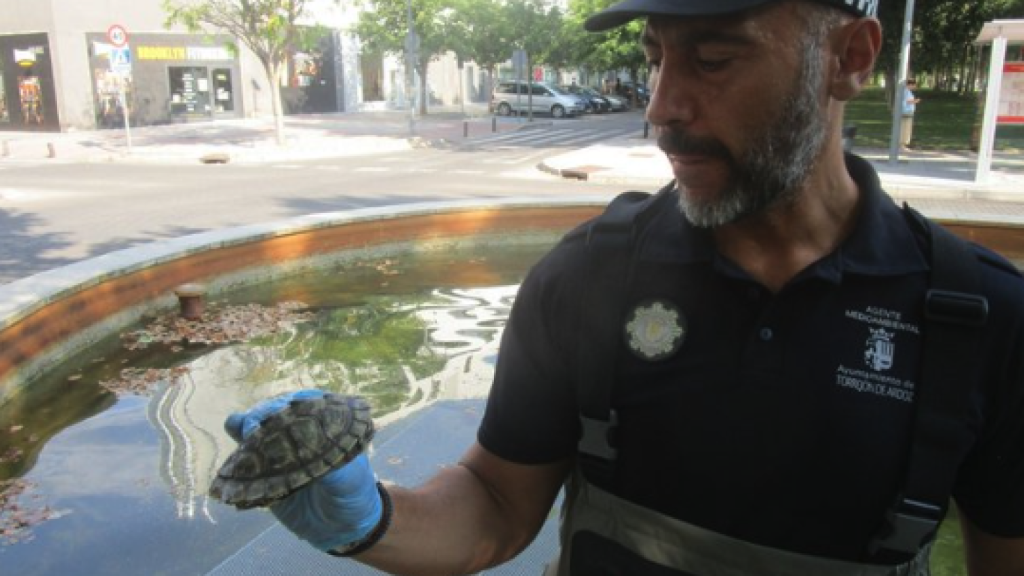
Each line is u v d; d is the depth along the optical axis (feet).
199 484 11.51
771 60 3.28
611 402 3.83
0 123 86.58
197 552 9.78
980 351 3.45
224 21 69.31
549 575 4.54
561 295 4.02
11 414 14.19
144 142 71.82
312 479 3.06
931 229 3.72
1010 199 39.47
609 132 86.79
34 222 31.73
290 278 24.81
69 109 82.58
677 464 3.72
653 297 3.75
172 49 91.15
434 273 25.63
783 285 3.61
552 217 30.50
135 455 12.52
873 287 3.55
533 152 65.77
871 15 3.48
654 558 3.82
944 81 187.01
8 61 84.07
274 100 67.72
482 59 122.21
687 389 3.66
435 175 49.67
